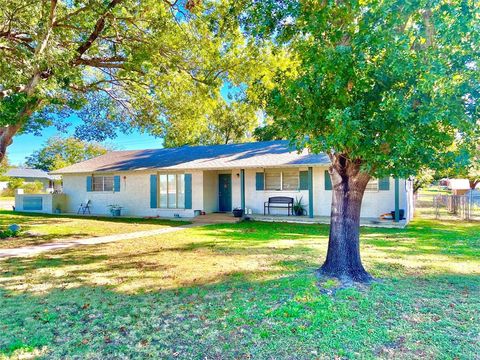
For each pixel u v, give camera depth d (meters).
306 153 15.19
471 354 3.30
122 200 18.64
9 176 44.41
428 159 4.36
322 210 14.85
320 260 7.25
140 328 4.05
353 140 4.13
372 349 3.43
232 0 7.12
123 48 10.73
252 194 16.42
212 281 5.91
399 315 4.26
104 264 7.33
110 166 19.36
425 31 4.22
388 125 4.20
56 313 4.55
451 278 5.85
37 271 6.77
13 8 8.48
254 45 10.35
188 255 8.11
